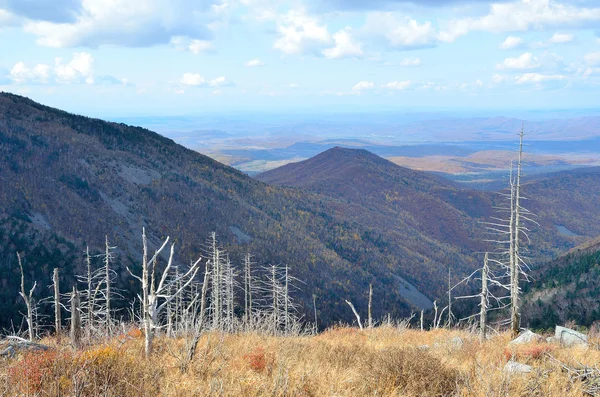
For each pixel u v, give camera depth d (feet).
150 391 25.71
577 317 204.54
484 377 30.99
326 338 64.54
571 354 40.37
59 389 24.02
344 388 28.89
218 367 31.40
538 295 260.83
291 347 41.81
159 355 33.63
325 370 32.81
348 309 359.25
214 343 40.86
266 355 35.55
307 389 27.94
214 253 103.76
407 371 30.19
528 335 56.08
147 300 30.76
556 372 33.04
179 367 30.48
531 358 39.04
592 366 34.86
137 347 36.32
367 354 37.55
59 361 27.25
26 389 23.52
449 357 42.27
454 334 71.46
